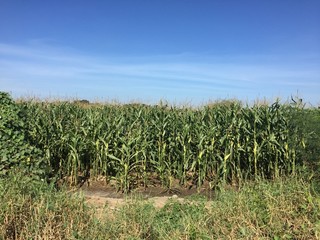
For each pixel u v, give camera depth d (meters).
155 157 11.17
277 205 5.56
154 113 12.63
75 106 15.10
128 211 5.77
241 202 5.75
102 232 5.07
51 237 4.70
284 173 10.20
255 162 10.52
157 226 5.56
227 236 4.84
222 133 10.90
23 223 4.89
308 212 5.29
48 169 9.03
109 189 10.33
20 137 8.76
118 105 15.89
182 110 13.01
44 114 12.66
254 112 10.76
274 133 10.73
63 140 11.02
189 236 4.99
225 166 10.14
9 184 5.60
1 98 10.05
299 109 10.91
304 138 10.38
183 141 10.67
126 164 10.03
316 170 9.17
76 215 5.28
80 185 10.62
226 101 13.32
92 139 11.09
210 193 9.69
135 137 10.69
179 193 10.09
